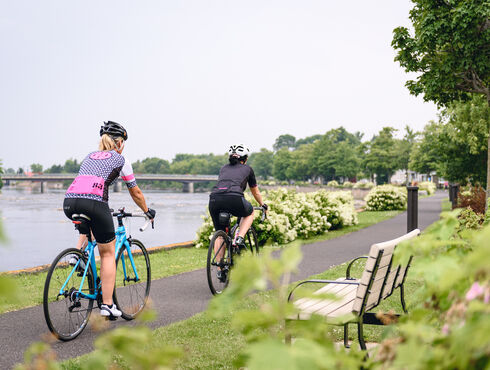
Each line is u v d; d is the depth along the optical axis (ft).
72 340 14.38
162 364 2.95
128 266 17.83
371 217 69.51
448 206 93.86
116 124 15.83
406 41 43.62
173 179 425.69
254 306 16.58
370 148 305.73
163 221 95.40
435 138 81.00
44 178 393.29
